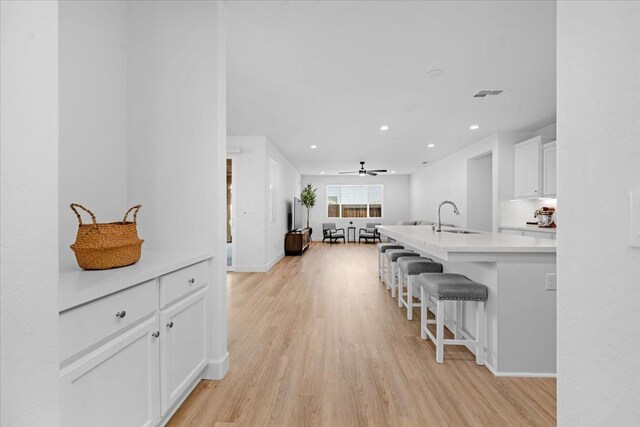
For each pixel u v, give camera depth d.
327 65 3.21
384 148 7.31
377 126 5.43
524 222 5.83
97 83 1.96
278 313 3.61
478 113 4.72
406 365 2.37
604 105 0.68
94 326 1.12
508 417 1.76
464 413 1.80
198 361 1.97
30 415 0.79
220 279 2.19
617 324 0.64
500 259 2.25
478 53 2.98
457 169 7.70
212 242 2.16
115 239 1.46
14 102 0.76
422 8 2.35
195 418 1.75
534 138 5.21
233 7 2.32
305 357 2.50
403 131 5.77
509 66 3.24
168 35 2.18
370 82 3.61
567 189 0.78
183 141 2.17
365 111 4.62
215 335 2.16
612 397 0.66
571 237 0.77
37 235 0.80
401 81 3.59
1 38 0.73
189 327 1.85
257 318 3.44
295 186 10.52
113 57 2.08
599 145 0.69
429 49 2.91
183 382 1.77
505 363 2.22
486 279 2.43
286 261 7.57
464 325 2.82
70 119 1.78
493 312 2.29
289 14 2.41
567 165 0.78
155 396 1.49
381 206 12.95
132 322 1.33
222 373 2.17
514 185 5.77
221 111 2.21
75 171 1.81
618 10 0.64
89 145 1.90
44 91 0.83
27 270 0.78
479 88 3.78
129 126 2.20
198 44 2.17
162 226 2.19
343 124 5.31
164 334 1.57
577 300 0.75
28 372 0.78
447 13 2.40
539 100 4.18
